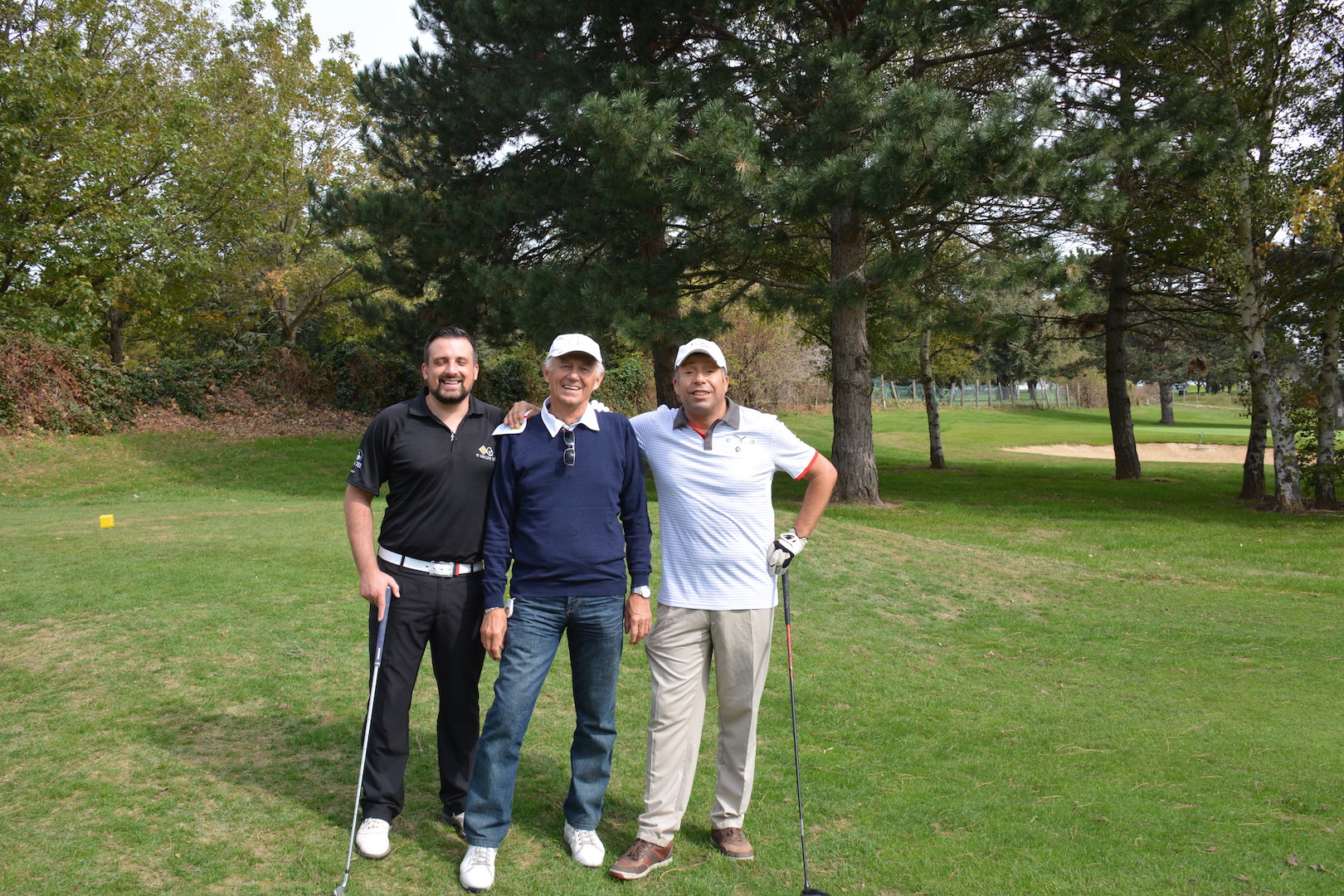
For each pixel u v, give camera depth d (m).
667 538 3.46
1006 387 66.00
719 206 12.20
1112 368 22.72
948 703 5.59
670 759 3.35
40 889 2.95
